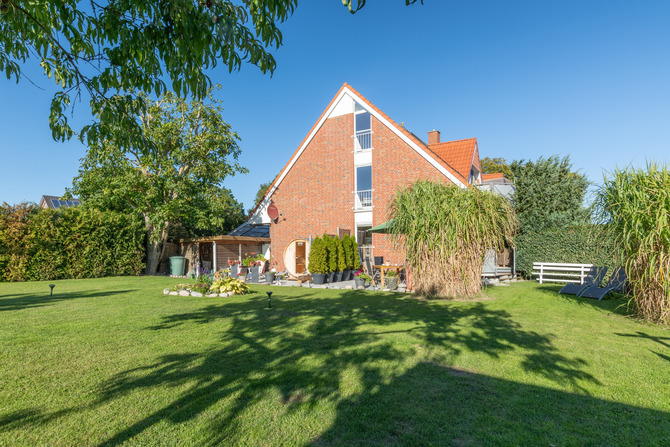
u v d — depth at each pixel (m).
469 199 9.91
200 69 3.80
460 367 4.35
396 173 17.58
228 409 3.25
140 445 2.67
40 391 3.67
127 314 7.95
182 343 5.49
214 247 22.61
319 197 19.78
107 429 2.90
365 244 18.50
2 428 2.92
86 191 22.25
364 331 6.25
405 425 2.94
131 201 22.44
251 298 10.70
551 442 2.69
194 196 23.33
